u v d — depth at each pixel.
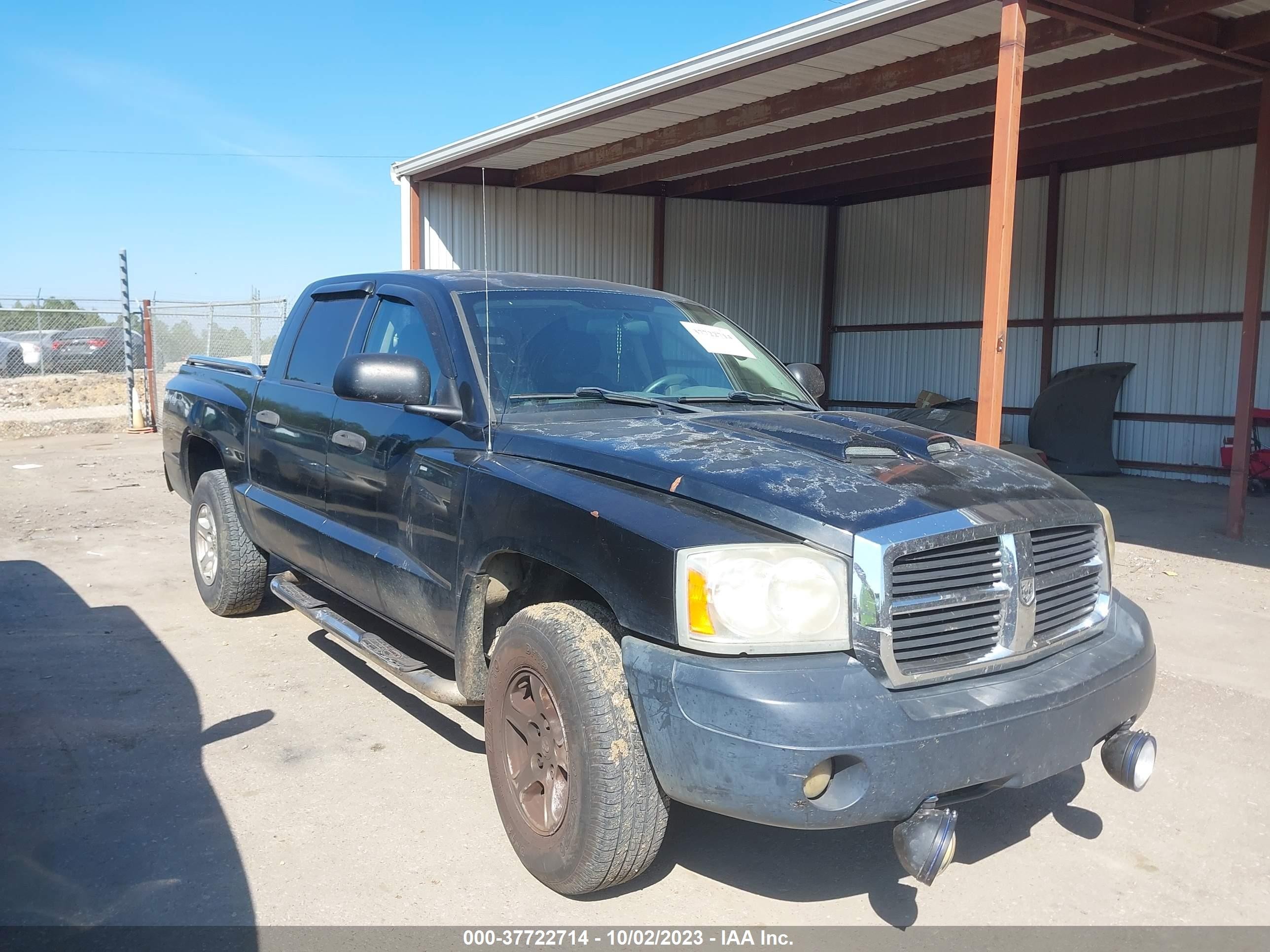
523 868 3.25
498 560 3.42
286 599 4.98
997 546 2.84
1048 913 3.08
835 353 18.28
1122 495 11.65
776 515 2.70
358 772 3.92
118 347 22.55
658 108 10.91
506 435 3.49
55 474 11.83
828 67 9.51
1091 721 2.90
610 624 3.01
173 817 3.53
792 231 17.66
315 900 3.03
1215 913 3.10
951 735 2.57
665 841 3.49
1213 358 12.80
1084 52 9.36
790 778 2.46
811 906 3.08
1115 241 13.80
